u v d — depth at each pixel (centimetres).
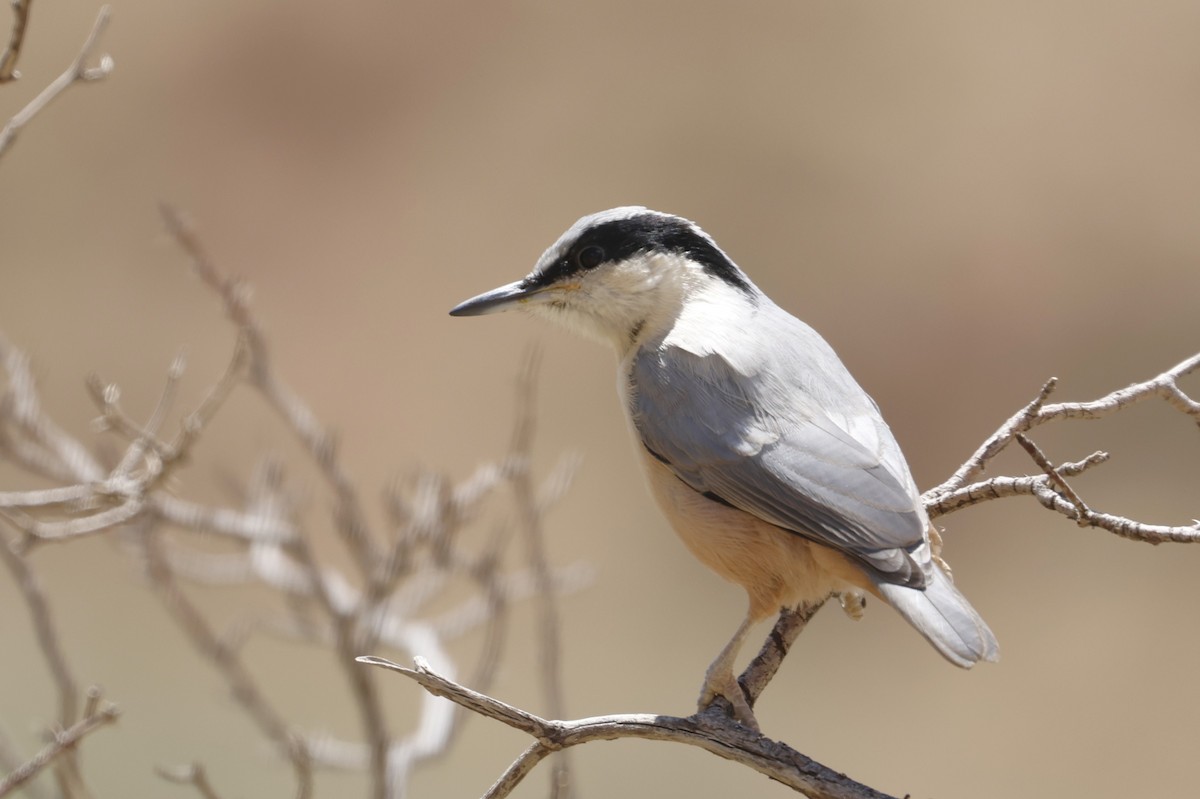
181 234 757
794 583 563
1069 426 1612
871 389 1656
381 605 705
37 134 1759
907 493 541
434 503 742
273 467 769
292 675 1112
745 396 582
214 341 1584
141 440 642
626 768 1103
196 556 832
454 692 451
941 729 1272
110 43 1816
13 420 740
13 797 669
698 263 635
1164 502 1502
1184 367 586
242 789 957
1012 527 1491
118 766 962
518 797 1041
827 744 1244
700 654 1305
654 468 600
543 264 648
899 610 498
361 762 727
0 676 1055
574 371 1622
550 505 864
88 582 1195
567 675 1238
